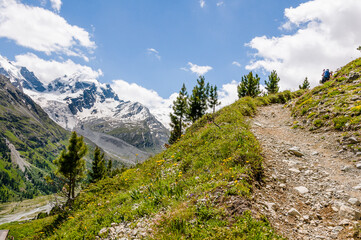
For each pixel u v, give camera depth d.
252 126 16.56
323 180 8.54
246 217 5.73
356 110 13.02
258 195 7.18
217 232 5.42
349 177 8.47
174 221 6.21
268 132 15.64
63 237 8.74
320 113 15.50
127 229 7.07
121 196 10.59
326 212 6.70
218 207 6.30
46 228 14.39
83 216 10.70
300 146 12.58
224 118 17.77
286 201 7.33
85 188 16.33
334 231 5.82
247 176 7.76
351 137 11.11
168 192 8.55
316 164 10.06
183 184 8.95
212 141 13.04
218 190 7.00
